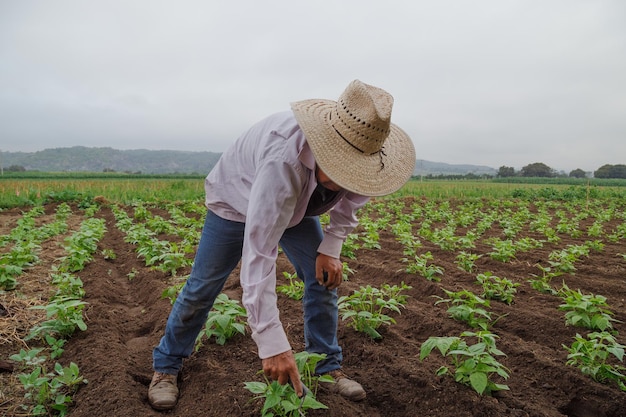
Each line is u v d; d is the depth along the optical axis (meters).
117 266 7.28
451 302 5.29
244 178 2.69
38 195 20.06
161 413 2.98
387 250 8.57
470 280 6.32
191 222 11.12
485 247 9.20
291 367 2.38
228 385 3.15
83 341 3.91
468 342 4.16
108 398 2.98
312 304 3.11
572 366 3.60
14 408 2.99
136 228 10.01
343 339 4.08
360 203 2.97
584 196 27.83
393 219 14.80
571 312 4.42
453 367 3.48
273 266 2.40
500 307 5.07
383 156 2.50
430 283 5.77
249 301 2.34
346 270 6.20
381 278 6.45
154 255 7.05
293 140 2.39
